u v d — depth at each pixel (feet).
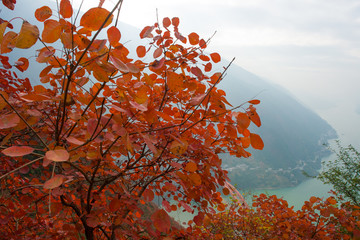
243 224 16.97
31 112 4.05
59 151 2.43
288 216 13.32
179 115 6.39
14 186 6.86
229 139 5.42
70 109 6.01
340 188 22.49
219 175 5.58
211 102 4.42
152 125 5.80
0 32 2.33
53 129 5.62
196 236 6.92
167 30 5.15
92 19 2.44
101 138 3.67
